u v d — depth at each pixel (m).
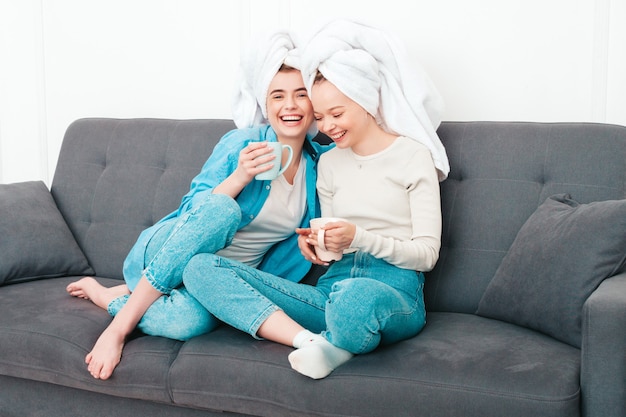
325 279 1.92
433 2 2.42
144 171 2.41
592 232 1.62
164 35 2.86
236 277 1.72
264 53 1.98
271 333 1.67
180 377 1.66
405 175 1.86
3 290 2.16
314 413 1.54
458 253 1.98
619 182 1.87
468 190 2.01
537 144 1.98
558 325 1.62
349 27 1.87
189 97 2.84
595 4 2.23
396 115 1.91
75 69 3.03
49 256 2.31
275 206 1.98
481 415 1.42
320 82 1.87
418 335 1.71
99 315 1.94
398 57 1.92
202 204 1.83
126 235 2.38
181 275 1.81
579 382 1.42
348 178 1.93
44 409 1.93
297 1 2.62
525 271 1.73
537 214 1.83
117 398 1.83
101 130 2.55
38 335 1.83
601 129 1.93
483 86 2.38
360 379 1.51
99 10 2.97
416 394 1.47
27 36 3.11
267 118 2.06
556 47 2.29
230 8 2.74
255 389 1.59
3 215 2.30
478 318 1.85
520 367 1.46
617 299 1.39
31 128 3.15
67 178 2.53
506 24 2.34
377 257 1.75
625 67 2.22
